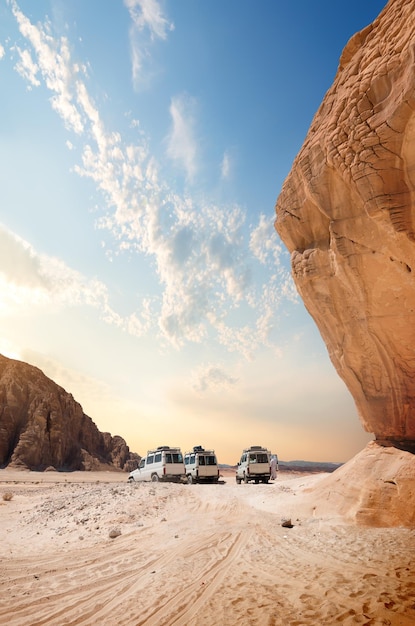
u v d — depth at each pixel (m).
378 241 8.41
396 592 5.14
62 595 6.24
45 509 15.97
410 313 9.21
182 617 5.09
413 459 9.62
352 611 4.69
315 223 11.03
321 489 12.52
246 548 8.66
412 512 8.80
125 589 6.44
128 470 73.00
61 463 60.62
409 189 7.05
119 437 83.19
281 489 17.47
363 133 7.52
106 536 11.24
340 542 8.14
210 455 28.23
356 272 9.22
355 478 10.86
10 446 58.31
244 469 27.73
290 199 11.60
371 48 8.31
